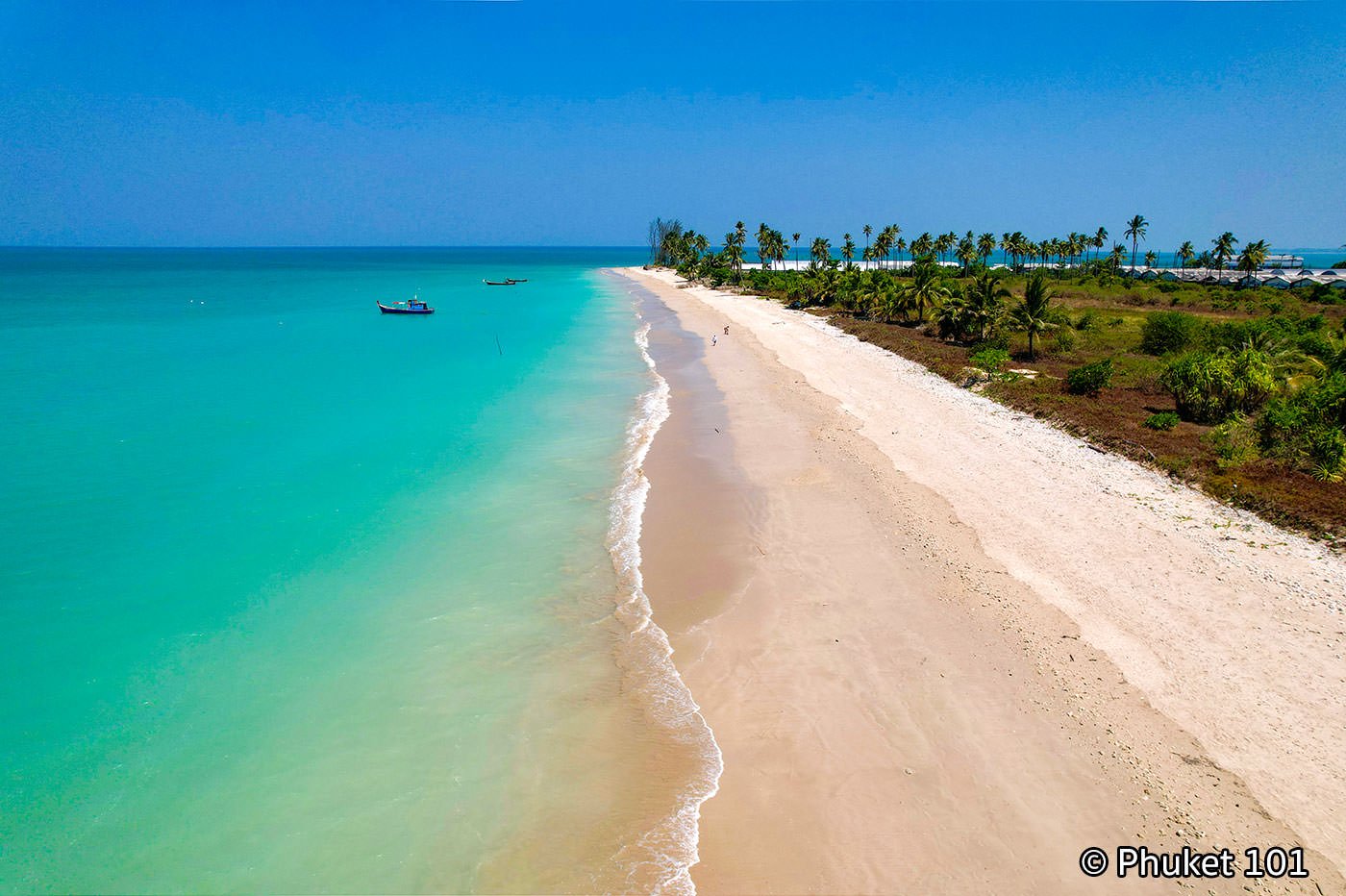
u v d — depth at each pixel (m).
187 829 10.92
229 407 35.22
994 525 20.59
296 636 15.66
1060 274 112.69
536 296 109.06
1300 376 31.45
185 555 19.22
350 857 10.50
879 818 11.09
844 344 54.94
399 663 14.82
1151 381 35.66
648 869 10.34
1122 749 12.18
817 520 21.50
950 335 54.00
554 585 17.97
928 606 16.69
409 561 19.08
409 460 27.16
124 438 29.42
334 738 12.75
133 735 12.73
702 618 16.53
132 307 86.50
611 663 14.91
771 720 13.23
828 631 15.89
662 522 21.64
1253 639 14.89
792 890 9.98
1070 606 16.34
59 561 18.67
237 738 12.71
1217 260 108.50
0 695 13.61
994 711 13.20
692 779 11.96
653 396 38.12
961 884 9.98
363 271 189.38
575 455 27.88
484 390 39.53
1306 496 21.06
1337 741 12.13
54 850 10.55
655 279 153.62
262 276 161.38
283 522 21.39
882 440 28.80
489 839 10.82
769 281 110.88
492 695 13.95
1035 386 37.03
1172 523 20.44
